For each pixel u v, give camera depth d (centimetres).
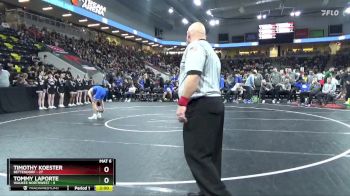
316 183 377
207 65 296
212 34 4341
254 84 1742
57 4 2084
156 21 3819
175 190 359
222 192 291
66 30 2689
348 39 3628
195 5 2986
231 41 4272
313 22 3884
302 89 1588
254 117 1041
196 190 358
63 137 679
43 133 731
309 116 1059
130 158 498
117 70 2533
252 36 4131
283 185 370
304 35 3888
